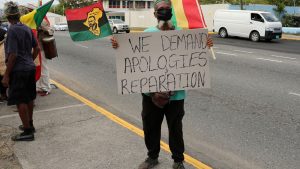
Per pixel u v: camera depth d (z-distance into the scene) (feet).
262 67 41.22
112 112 24.11
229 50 60.44
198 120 22.31
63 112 23.24
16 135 18.61
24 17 23.11
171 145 14.64
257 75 36.40
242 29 86.99
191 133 20.20
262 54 54.90
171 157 15.89
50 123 21.04
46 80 27.91
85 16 14.03
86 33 14.10
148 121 14.51
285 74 36.86
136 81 13.98
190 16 14.76
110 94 29.30
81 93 29.55
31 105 18.89
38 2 26.16
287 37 94.58
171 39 13.79
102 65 43.96
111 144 17.90
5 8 17.54
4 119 22.04
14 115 22.81
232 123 21.72
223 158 17.02
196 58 13.98
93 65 44.09
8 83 17.79
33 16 23.24
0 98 26.21
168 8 13.75
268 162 16.61
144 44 13.79
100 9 13.94
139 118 22.90
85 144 17.94
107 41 77.77
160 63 13.92
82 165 15.74
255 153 17.54
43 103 25.50
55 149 17.40
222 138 19.44
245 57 50.14
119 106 25.75
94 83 33.60
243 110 24.25
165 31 13.73
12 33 17.25
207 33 13.82
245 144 18.61
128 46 13.76
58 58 50.60
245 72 38.06
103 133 19.43
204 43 13.88
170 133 14.55
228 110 24.29
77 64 45.09
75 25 14.05
